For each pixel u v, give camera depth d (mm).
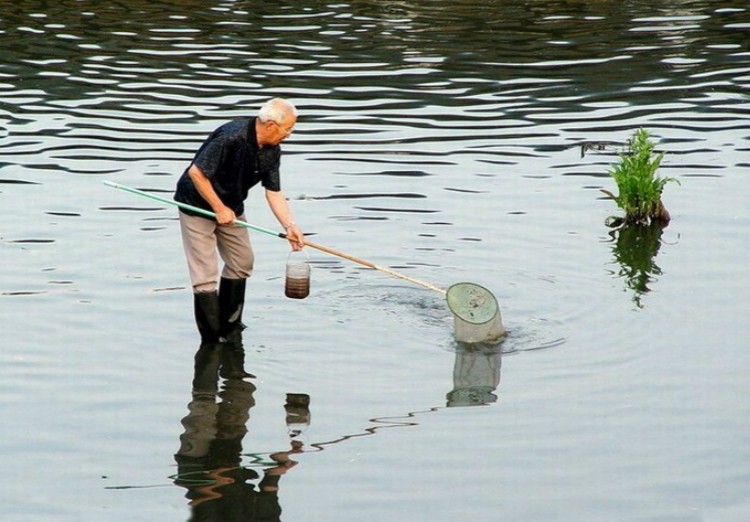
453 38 53312
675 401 21859
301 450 20094
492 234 30734
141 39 52562
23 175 34875
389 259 29000
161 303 26328
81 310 25766
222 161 24234
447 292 24859
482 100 43844
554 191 34250
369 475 19266
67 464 19594
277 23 55938
